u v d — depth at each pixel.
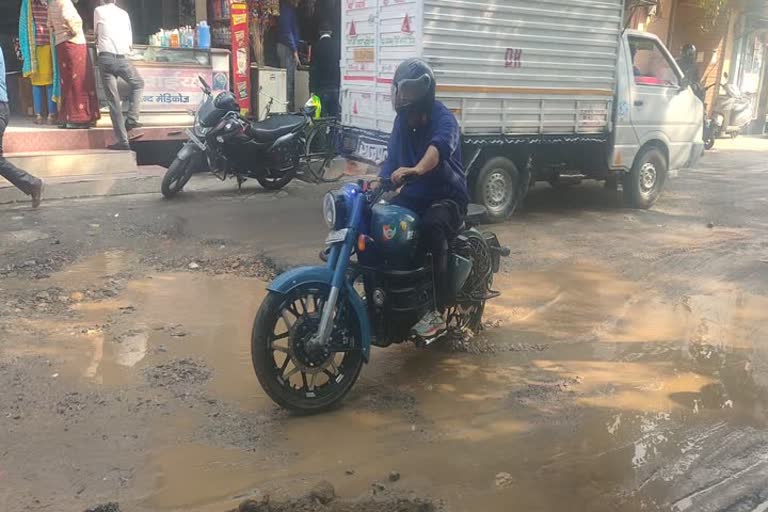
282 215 8.09
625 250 7.23
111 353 4.42
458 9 7.24
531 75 7.88
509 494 3.09
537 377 4.32
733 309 5.60
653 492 3.14
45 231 6.99
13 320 4.88
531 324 5.20
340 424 3.69
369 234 3.90
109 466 3.19
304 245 6.84
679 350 4.79
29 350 4.41
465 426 3.70
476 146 7.76
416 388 4.14
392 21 7.49
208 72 10.69
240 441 3.46
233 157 8.77
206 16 11.26
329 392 3.82
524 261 6.73
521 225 8.23
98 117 9.62
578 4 8.04
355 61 8.30
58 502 2.92
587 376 4.35
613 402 4.01
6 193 8.09
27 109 10.88
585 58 8.27
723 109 19.25
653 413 3.88
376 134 8.05
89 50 9.67
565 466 3.33
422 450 3.45
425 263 4.13
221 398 3.90
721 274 6.50
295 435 3.55
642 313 5.47
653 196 9.45
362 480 3.16
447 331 4.70
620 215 8.95
